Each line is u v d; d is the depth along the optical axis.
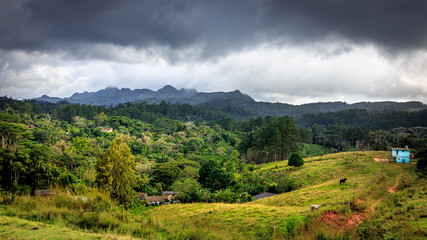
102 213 16.39
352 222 18.97
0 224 12.03
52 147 75.31
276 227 20.05
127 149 36.59
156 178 65.50
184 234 15.60
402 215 17.50
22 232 11.16
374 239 13.92
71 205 17.66
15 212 14.88
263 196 47.44
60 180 42.84
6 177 37.06
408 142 90.88
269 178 61.00
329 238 14.88
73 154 67.88
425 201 20.84
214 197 46.81
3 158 37.72
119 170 34.78
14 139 51.22
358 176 50.00
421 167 51.31
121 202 34.06
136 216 18.62
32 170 40.28
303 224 18.19
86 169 59.12
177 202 47.38
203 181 64.94
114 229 14.51
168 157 96.25
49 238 10.73
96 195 19.70
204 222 25.47
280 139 95.44
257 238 18.12
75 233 12.17
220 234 16.70
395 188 34.75
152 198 50.16
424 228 14.12
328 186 43.50
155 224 17.11
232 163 78.00
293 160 69.56
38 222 13.38
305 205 31.62
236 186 56.88
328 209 20.75
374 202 25.52
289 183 49.97
